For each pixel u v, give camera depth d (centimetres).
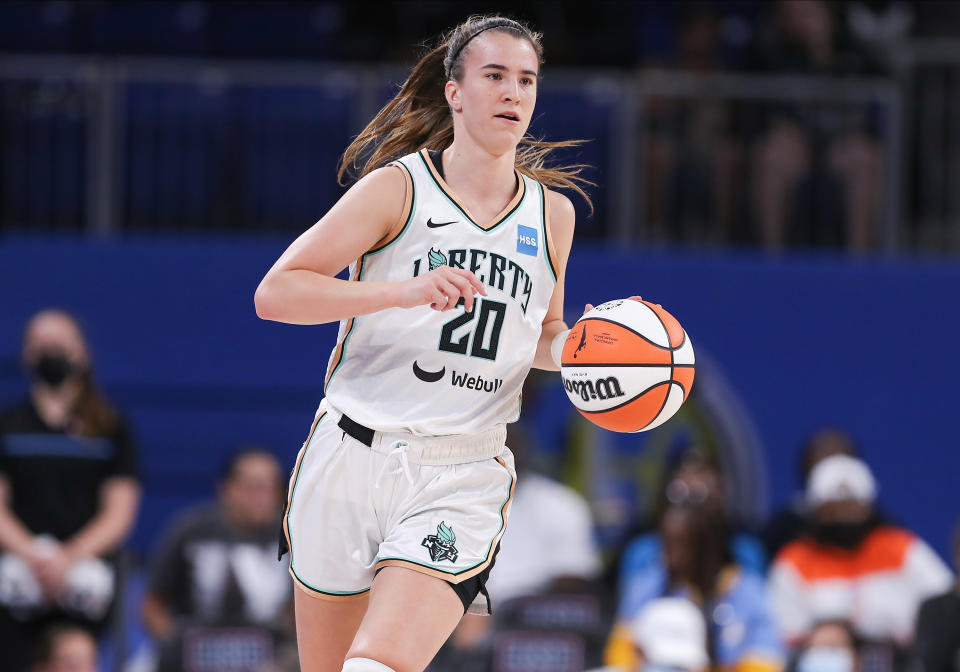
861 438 2819
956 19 3384
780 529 2528
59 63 2856
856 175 2925
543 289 1062
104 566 2086
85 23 3216
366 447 1032
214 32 3241
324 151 2886
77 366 2122
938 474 2825
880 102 2941
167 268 2784
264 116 2880
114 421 2147
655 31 3344
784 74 2975
